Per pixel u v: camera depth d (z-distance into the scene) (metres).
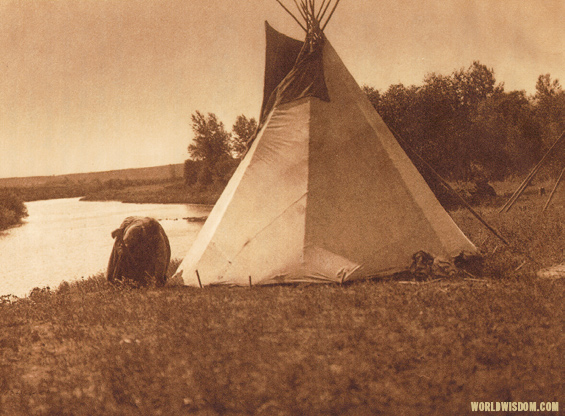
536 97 30.52
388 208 9.95
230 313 7.01
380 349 5.21
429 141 28.72
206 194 65.81
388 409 4.07
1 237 30.59
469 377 4.50
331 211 9.90
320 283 9.20
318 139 10.49
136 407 4.48
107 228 33.47
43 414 4.59
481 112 30.33
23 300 10.20
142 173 172.88
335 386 4.44
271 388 4.49
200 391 4.57
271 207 10.20
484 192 27.47
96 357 5.78
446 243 9.74
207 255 10.24
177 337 6.09
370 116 10.98
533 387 4.25
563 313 6.07
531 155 30.47
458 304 6.66
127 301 8.53
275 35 11.55
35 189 115.31
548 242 11.02
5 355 6.44
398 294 7.46
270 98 11.49
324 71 11.02
